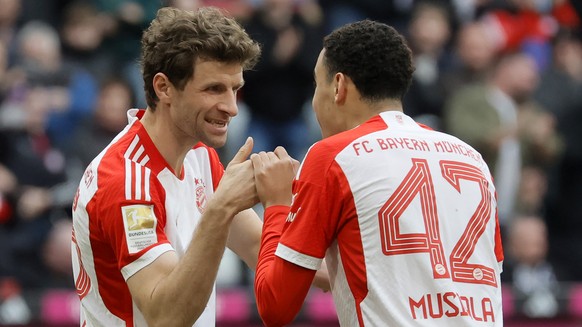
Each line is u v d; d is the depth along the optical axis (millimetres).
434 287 12766
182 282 13188
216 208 13500
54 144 30172
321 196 13023
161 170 14016
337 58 13586
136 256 13344
